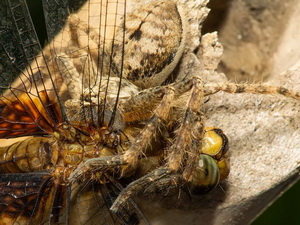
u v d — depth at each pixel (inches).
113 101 3.5
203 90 3.4
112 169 3.3
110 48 3.8
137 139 3.2
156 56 3.8
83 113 3.5
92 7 3.8
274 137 3.9
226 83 3.5
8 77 3.5
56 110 3.4
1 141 3.8
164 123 3.3
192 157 3.3
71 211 3.3
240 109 3.9
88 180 3.3
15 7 3.5
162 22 3.9
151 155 3.4
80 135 3.4
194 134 3.3
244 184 3.8
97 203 3.3
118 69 3.8
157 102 3.4
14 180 3.3
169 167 3.2
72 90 3.6
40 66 3.5
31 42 3.5
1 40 3.5
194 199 3.8
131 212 3.4
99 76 3.7
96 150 3.4
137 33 3.8
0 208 3.3
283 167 3.8
